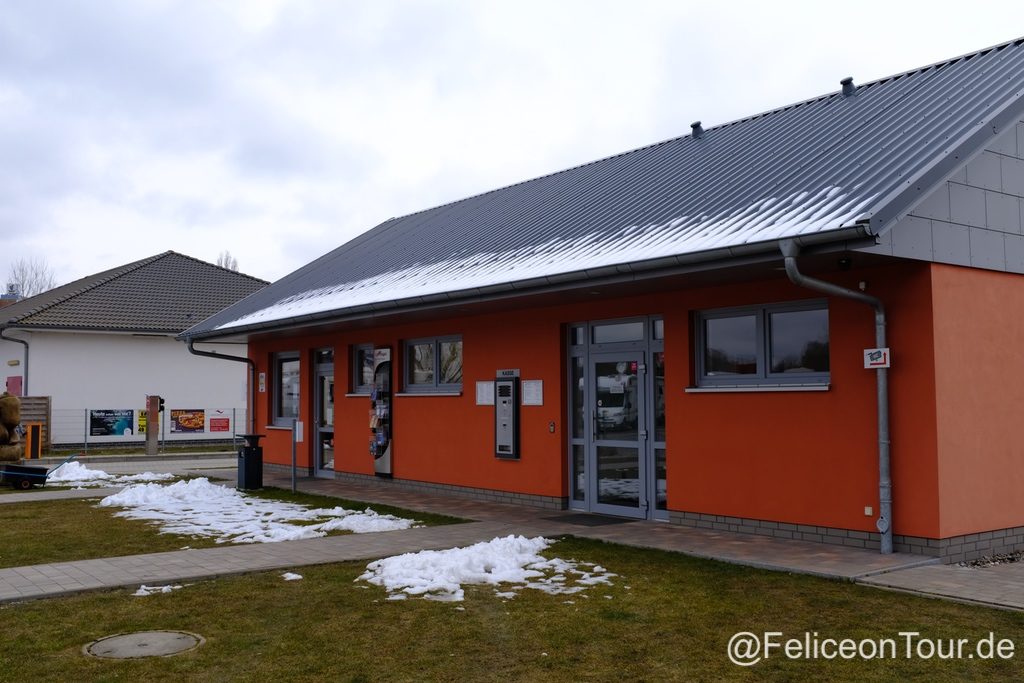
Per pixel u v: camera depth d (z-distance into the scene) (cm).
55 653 602
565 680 551
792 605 722
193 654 602
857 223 778
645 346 1185
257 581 820
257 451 1605
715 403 1080
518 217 1545
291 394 2022
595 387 1260
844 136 1099
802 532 988
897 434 908
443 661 587
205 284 3600
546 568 868
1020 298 977
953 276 905
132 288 3403
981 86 1050
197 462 2511
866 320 934
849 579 801
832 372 962
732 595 756
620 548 973
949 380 893
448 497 1471
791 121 1312
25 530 1138
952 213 902
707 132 1542
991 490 929
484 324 1426
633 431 1204
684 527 1109
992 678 552
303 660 590
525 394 1346
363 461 1727
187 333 1998
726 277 996
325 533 1091
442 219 1903
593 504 1259
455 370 1511
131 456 2661
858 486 938
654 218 1127
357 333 1747
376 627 665
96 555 957
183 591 782
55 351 3045
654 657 594
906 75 1266
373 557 925
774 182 1041
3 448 1814
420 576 820
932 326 881
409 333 1590
